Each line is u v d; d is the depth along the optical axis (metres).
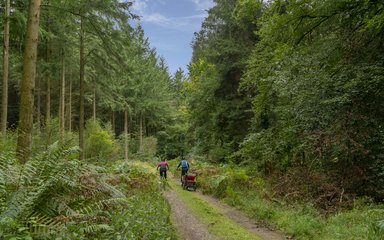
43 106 39.19
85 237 4.32
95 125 29.30
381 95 10.30
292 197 10.65
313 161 11.26
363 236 6.31
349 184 10.09
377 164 9.84
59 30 18.97
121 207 6.06
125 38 16.80
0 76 34.84
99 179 5.97
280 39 11.67
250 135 15.80
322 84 11.23
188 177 16.50
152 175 15.24
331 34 11.60
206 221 8.75
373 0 9.43
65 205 4.57
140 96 47.50
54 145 5.60
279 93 13.77
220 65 22.17
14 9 14.32
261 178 14.84
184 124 53.47
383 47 10.68
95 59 19.42
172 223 7.93
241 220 9.61
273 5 11.75
